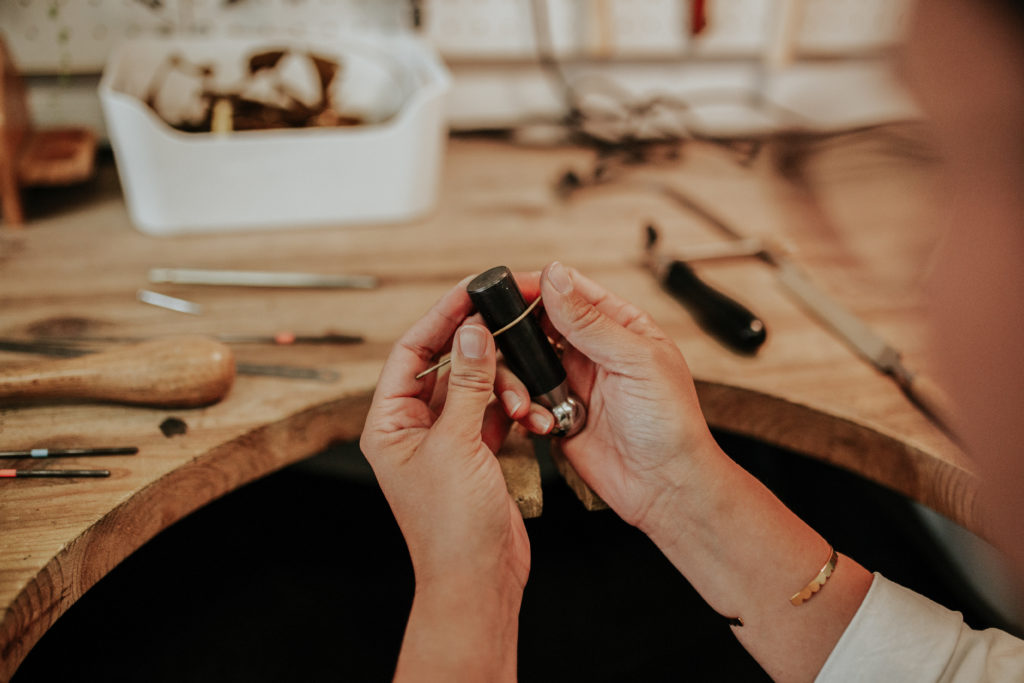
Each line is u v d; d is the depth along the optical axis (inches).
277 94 44.4
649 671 34.6
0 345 29.8
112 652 34.0
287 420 27.2
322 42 44.3
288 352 30.8
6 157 36.6
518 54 50.4
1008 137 15.5
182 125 40.2
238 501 42.9
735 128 54.0
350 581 38.2
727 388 29.1
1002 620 36.9
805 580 23.6
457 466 22.5
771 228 41.3
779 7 51.3
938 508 26.6
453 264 37.4
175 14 44.3
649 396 24.0
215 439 25.8
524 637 36.1
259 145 37.0
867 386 29.6
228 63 43.2
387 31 47.8
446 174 46.3
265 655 34.2
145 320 32.3
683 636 36.3
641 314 26.5
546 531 41.8
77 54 43.6
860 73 56.0
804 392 29.0
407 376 25.2
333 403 28.1
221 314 33.0
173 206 37.9
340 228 40.3
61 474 24.0
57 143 41.1
